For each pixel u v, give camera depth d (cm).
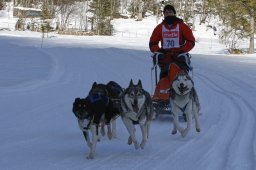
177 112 693
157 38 808
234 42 3941
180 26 790
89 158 567
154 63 812
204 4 5938
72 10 6209
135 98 581
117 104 663
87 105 561
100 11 5525
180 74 677
